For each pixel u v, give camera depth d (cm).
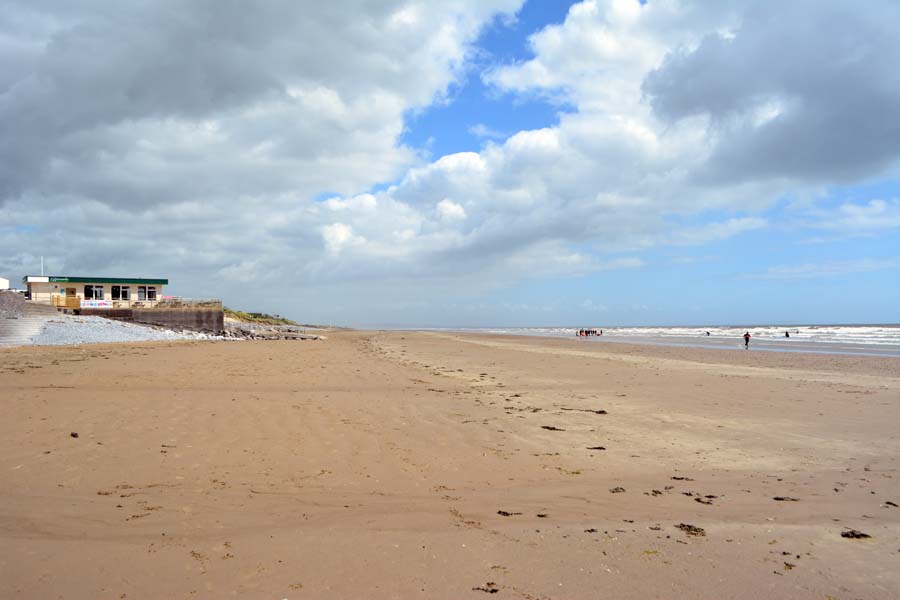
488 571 451
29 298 5366
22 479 691
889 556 496
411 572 445
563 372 2261
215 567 447
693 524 579
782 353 3691
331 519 575
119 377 1684
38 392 1336
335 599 397
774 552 503
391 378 1920
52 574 427
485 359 2972
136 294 5778
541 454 904
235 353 2848
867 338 6562
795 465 851
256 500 639
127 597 393
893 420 1216
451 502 649
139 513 582
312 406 1261
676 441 1009
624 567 464
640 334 8900
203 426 1016
